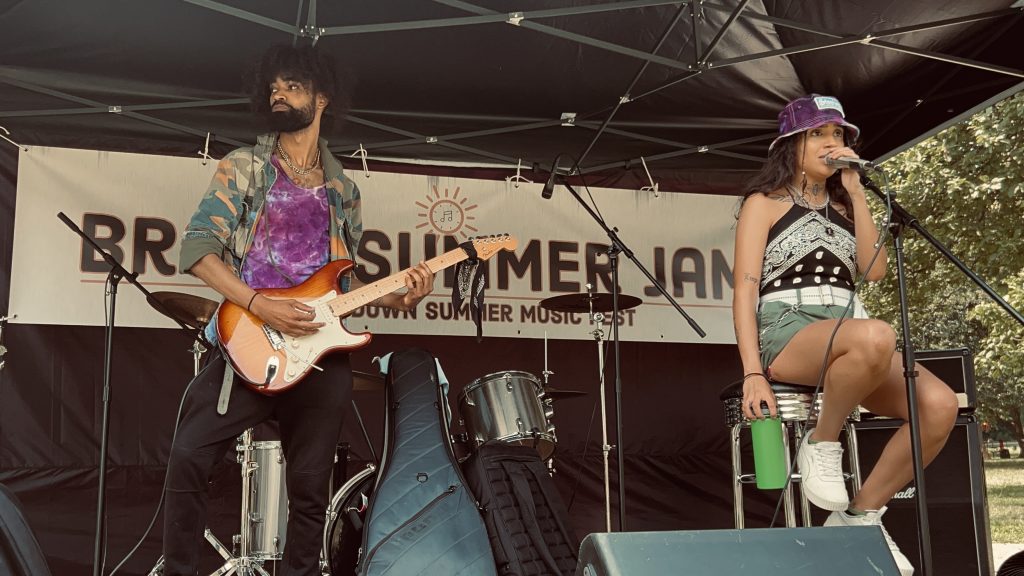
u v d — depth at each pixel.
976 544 4.21
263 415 2.85
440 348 5.41
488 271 5.49
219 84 4.57
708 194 5.84
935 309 14.58
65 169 5.00
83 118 4.90
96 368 4.96
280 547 4.23
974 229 10.06
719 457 5.66
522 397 3.70
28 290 4.86
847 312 3.05
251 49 4.28
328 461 2.90
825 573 1.76
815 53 4.55
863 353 2.73
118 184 5.05
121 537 4.82
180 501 2.72
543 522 3.27
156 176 5.11
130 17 4.01
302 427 2.89
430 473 3.09
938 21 3.98
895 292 10.94
